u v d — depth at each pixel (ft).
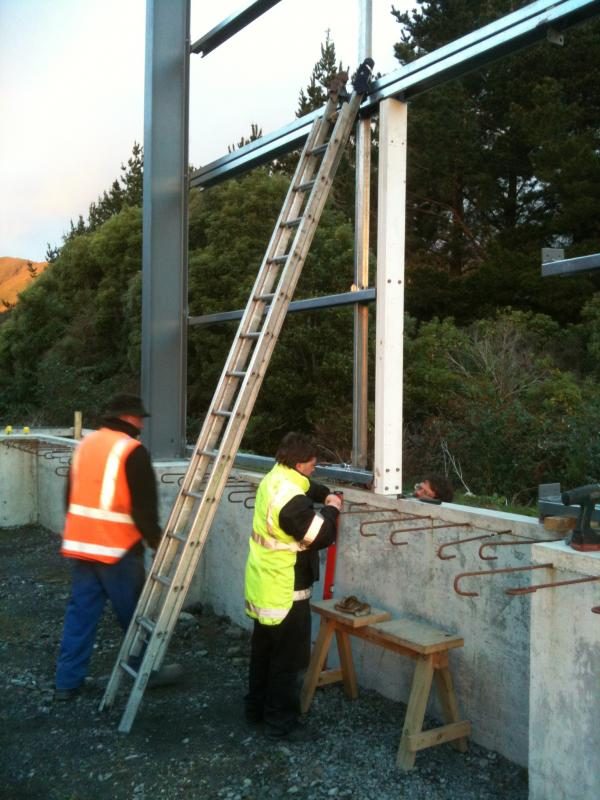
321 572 14.85
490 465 31.42
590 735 8.40
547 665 8.90
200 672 14.94
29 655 16.02
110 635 17.31
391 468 13.69
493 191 60.95
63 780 10.85
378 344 13.80
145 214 20.65
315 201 14.43
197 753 11.56
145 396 20.67
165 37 20.59
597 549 8.72
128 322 62.64
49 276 75.56
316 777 10.75
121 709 13.25
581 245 53.06
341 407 42.52
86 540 13.33
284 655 11.76
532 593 9.11
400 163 14.08
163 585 13.71
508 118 59.11
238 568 17.51
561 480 29.63
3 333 73.97
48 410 60.39
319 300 15.60
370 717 12.58
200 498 14.10
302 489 12.00
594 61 58.18
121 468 13.17
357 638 13.96
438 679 11.37
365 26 14.62
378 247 13.98
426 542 12.42
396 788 10.37
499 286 55.72
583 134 56.08
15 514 29.40
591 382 41.22
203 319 20.11
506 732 11.02
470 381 39.11
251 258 49.21
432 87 13.57
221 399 14.92
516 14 11.79
